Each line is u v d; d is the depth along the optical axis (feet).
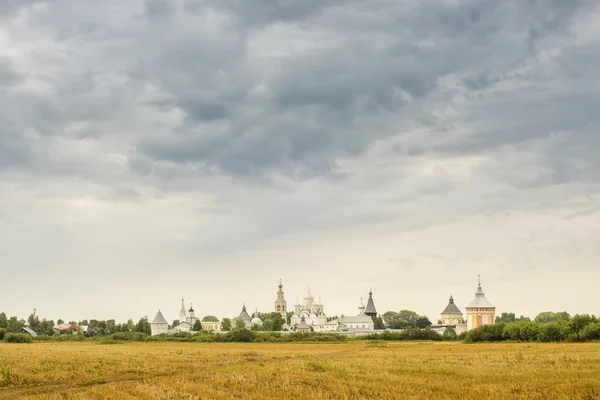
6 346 598.75
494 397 196.44
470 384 231.50
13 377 264.11
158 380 248.52
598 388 213.25
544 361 336.29
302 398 196.24
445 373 275.80
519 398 194.90
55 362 347.36
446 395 202.08
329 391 213.46
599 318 633.20
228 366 328.08
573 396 197.06
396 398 195.42
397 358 386.73
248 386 226.38
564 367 297.33
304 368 304.30
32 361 352.49
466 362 340.39
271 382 238.89
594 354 386.32
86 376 275.80
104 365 332.39
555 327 632.38
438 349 527.81
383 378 254.47
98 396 203.21
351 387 222.48
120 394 205.05
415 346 615.57
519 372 276.21
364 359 380.17
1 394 218.79
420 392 209.77
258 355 442.50
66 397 201.77
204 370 306.35
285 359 391.65
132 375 282.77
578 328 626.23
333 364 330.34
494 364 322.34
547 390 209.97
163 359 387.34
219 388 222.28
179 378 256.11
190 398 195.52
